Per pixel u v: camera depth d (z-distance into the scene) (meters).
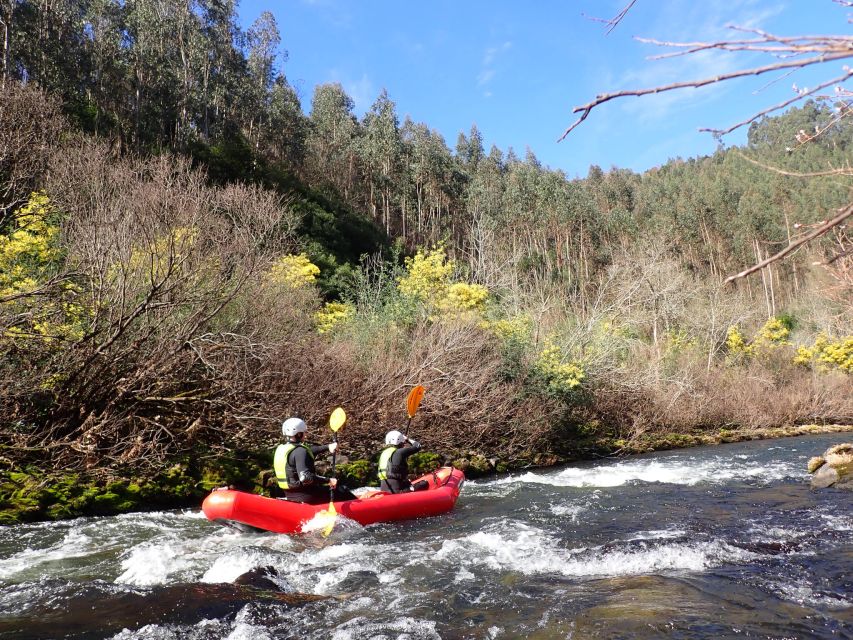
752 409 23.72
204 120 43.91
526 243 59.34
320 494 7.80
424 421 13.38
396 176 65.56
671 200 80.75
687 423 21.27
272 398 11.23
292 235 27.34
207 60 45.38
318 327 15.84
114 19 38.72
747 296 43.03
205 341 10.17
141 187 13.29
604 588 4.89
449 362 14.27
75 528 7.48
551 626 4.15
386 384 12.83
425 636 4.04
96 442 9.05
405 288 18.39
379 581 5.27
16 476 8.28
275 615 4.40
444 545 6.48
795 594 4.62
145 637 3.98
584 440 17.38
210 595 4.76
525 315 18.91
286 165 50.12
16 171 12.21
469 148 93.94
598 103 1.39
